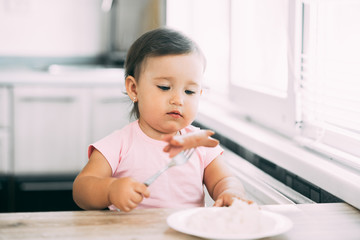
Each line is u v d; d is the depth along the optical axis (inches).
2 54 136.9
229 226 30.6
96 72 119.1
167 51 42.8
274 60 62.8
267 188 49.2
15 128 114.9
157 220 34.2
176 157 37.1
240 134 61.9
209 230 30.7
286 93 58.5
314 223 34.3
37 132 116.0
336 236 31.8
